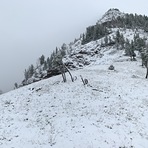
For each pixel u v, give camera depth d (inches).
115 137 732.0
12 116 1061.8
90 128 806.5
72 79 1610.5
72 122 885.2
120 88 1405.0
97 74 1894.7
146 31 5797.2
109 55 4291.3
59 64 1653.5
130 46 3634.4
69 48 6973.4
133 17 7268.7
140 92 1334.9
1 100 1440.7
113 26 7042.3
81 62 4313.5
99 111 986.1
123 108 1019.9
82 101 1151.0
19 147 727.1
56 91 1409.9
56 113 1024.9
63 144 719.1
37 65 6756.9
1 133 851.4
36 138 789.2
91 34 6496.1
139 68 2519.7
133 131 781.3
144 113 970.7
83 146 687.7
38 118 997.2
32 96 1402.6
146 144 697.6
